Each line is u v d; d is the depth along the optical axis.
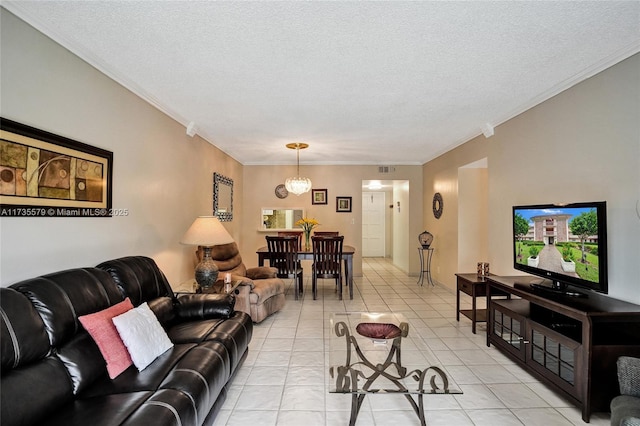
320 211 6.52
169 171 3.32
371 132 4.21
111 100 2.40
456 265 4.99
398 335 2.43
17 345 1.31
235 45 2.05
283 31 1.89
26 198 1.69
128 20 1.77
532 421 1.98
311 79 2.57
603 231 2.10
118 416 1.31
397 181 7.10
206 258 3.24
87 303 1.74
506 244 3.52
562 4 1.65
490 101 3.07
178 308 2.58
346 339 2.32
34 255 1.75
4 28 1.59
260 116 3.52
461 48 2.09
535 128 3.06
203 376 1.71
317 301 4.68
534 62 2.29
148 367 1.76
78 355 1.57
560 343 2.17
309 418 2.00
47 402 1.33
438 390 1.79
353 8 1.67
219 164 5.01
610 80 2.27
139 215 2.77
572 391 2.06
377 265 8.17
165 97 2.95
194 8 1.67
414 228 6.56
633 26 1.85
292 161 6.40
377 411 2.09
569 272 2.38
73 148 2.01
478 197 4.93
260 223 6.49
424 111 3.37
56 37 1.87
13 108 1.63
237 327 2.42
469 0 1.62
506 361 2.77
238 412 2.06
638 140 2.08
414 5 1.65
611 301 2.18
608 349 1.94
